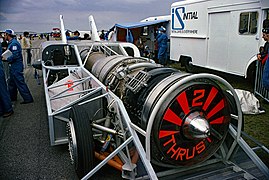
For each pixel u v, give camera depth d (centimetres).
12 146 339
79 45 458
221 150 230
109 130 239
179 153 198
